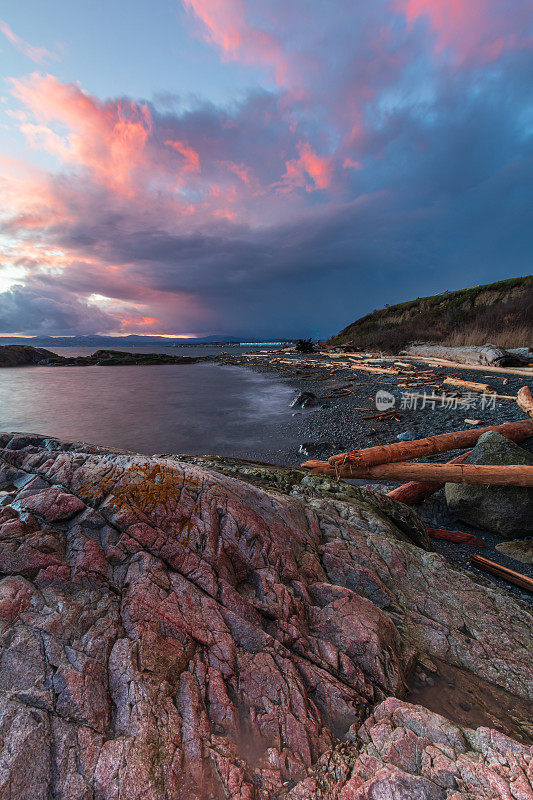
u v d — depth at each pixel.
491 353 19.08
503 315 26.44
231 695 1.60
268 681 1.67
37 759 1.14
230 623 1.82
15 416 13.40
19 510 1.92
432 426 9.76
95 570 1.76
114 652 1.50
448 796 1.31
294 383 20.33
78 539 1.87
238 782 1.31
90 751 1.21
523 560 4.37
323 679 1.77
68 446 2.81
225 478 2.78
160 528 2.05
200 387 20.81
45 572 1.68
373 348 34.19
